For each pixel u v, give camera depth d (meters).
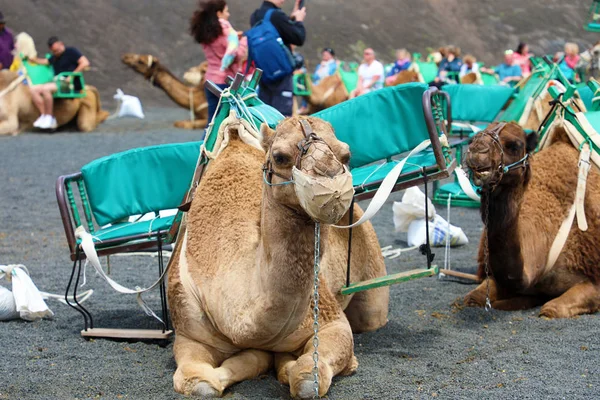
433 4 46.25
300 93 23.16
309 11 42.41
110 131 21.73
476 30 45.66
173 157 5.67
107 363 5.12
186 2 40.75
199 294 4.66
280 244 3.99
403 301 6.65
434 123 5.16
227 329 4.39
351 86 23.48
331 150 3.83
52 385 4.71
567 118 6.59
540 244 6.19
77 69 21.09
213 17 9.98
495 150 5.54
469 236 9.37
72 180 5.65
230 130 5.27
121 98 25.03
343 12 42.88
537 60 10.62
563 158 6.47
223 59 9.79
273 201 3.99
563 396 4.38
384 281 5.14
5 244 9.14
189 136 20.16
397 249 8.54
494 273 6.08
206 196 4.92
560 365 4.93
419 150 5.12
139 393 4.56
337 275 5.25
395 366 4.97
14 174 14.24
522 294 6.57
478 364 4.98
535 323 5.95
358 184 5.24
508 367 4.91
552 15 47.59
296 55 9.86
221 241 4.66
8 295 6.17
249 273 4.37
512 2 48.38
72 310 6.49
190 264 4.79
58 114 21.23
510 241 5.86
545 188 6.39
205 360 4.64
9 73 20.53
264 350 4.78
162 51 37.62
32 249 8.91
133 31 38.12
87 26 37.44
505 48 45.16
